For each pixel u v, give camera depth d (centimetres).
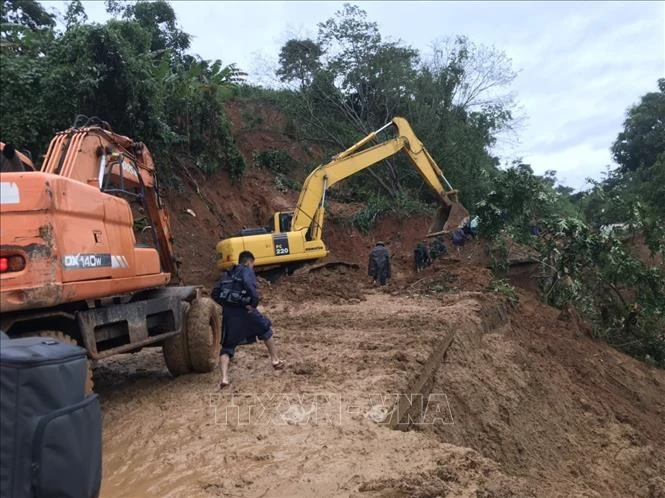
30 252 545
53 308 604
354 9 2970
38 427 258
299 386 768
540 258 1900
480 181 2950
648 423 1369
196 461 551
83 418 284
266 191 2691
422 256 2230
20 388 258
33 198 551
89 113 1655
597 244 1759
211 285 1895
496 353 1288
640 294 1748
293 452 557
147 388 804
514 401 1096
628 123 5356
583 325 1811
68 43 1662
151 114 1791
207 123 2342
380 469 512
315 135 3023
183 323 844
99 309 669
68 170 711
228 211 2353
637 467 1095
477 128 3036
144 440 613
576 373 1481
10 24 1800
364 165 2145
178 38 3194
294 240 1931
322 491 473
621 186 4509
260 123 3123
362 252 2672
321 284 1823
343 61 2930
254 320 816
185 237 2027
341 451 555
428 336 1088
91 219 638
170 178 2073
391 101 2972
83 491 280
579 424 1221
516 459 919
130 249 736
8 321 553
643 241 1909
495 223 1853
